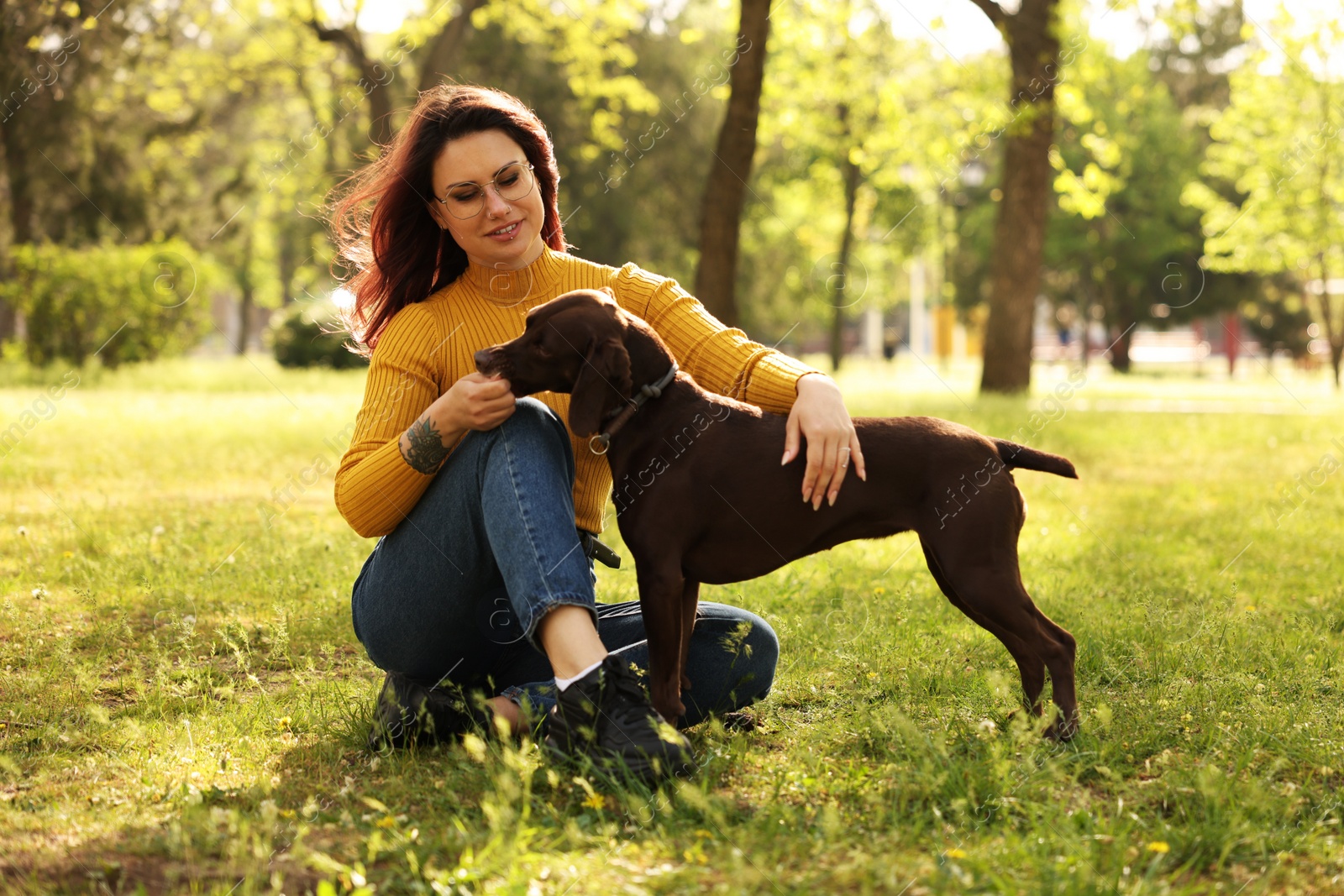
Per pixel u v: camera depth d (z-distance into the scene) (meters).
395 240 2.89
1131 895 1.87
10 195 21.25
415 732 2.67
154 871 1.99
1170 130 31.86
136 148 23.31
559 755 2.38
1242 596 4.57
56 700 3.03
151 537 5.32
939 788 2.30
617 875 1.95
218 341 35.59
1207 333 46.19
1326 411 15.90
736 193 12.39
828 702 3.15
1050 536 6.02
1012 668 3.37
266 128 30.36
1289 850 2.10
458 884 1.89
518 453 2.45
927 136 17.92
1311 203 22.56
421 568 2.58
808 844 2.08
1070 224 32.59
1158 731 2.76
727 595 4.34
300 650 3.71
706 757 2.58
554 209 3.06
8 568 4.73
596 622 2.65
